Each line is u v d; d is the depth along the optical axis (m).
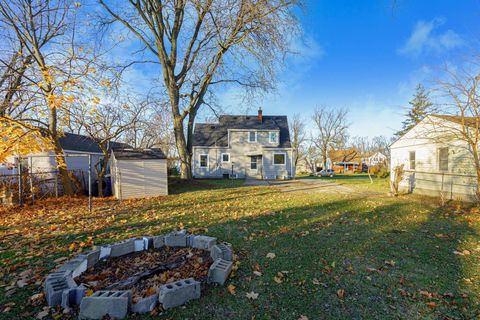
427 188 10.66
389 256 3.67
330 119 40.75
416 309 2.39
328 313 2.32
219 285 2.79
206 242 3.78
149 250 3.79
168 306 2.33
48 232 4.89
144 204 8.20
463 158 8.95
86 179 13.58
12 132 7.79
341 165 47.53
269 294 2.63
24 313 2.28
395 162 13.34
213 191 11.75
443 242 4.30
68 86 7.84
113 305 2.18
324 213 6.56
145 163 10.30
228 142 23.83
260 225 5.35
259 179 21.33
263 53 12.70
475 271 3.18
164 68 13.77
